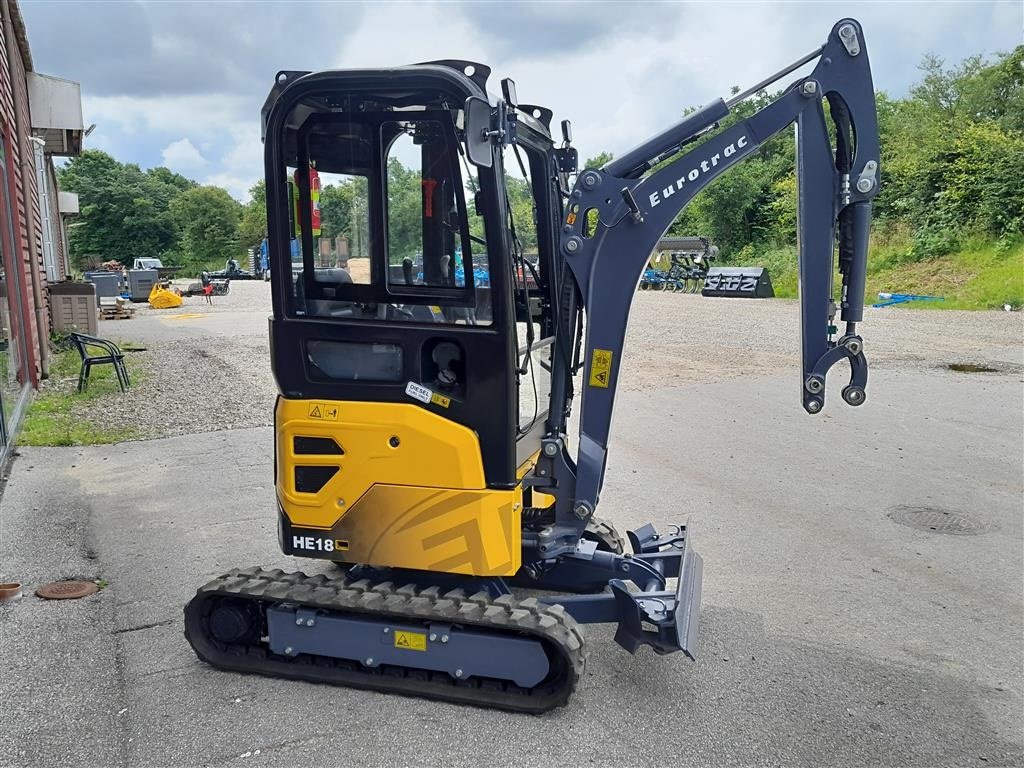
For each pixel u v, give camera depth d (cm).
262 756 332
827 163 401
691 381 1177
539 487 419
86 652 412
